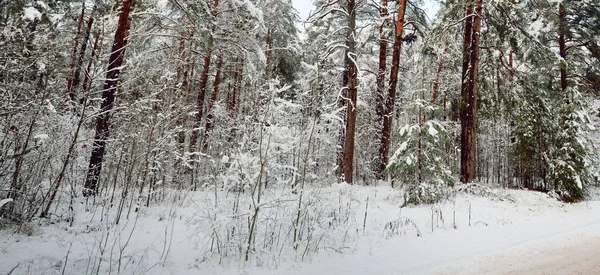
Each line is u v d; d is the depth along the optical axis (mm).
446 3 13406
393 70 14758
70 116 6441
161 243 5355
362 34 16188
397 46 14742
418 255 5289
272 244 5527
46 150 5910
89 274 4012
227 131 12445
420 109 9758
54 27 6930
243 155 5527
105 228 5836
